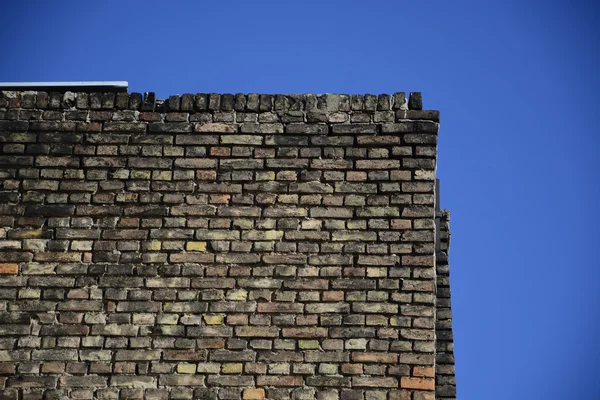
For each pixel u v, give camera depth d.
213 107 8.76
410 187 8.48
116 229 8.45
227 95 8.80
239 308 8.23
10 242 8.40
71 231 8.44
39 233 8.43
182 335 8.16
